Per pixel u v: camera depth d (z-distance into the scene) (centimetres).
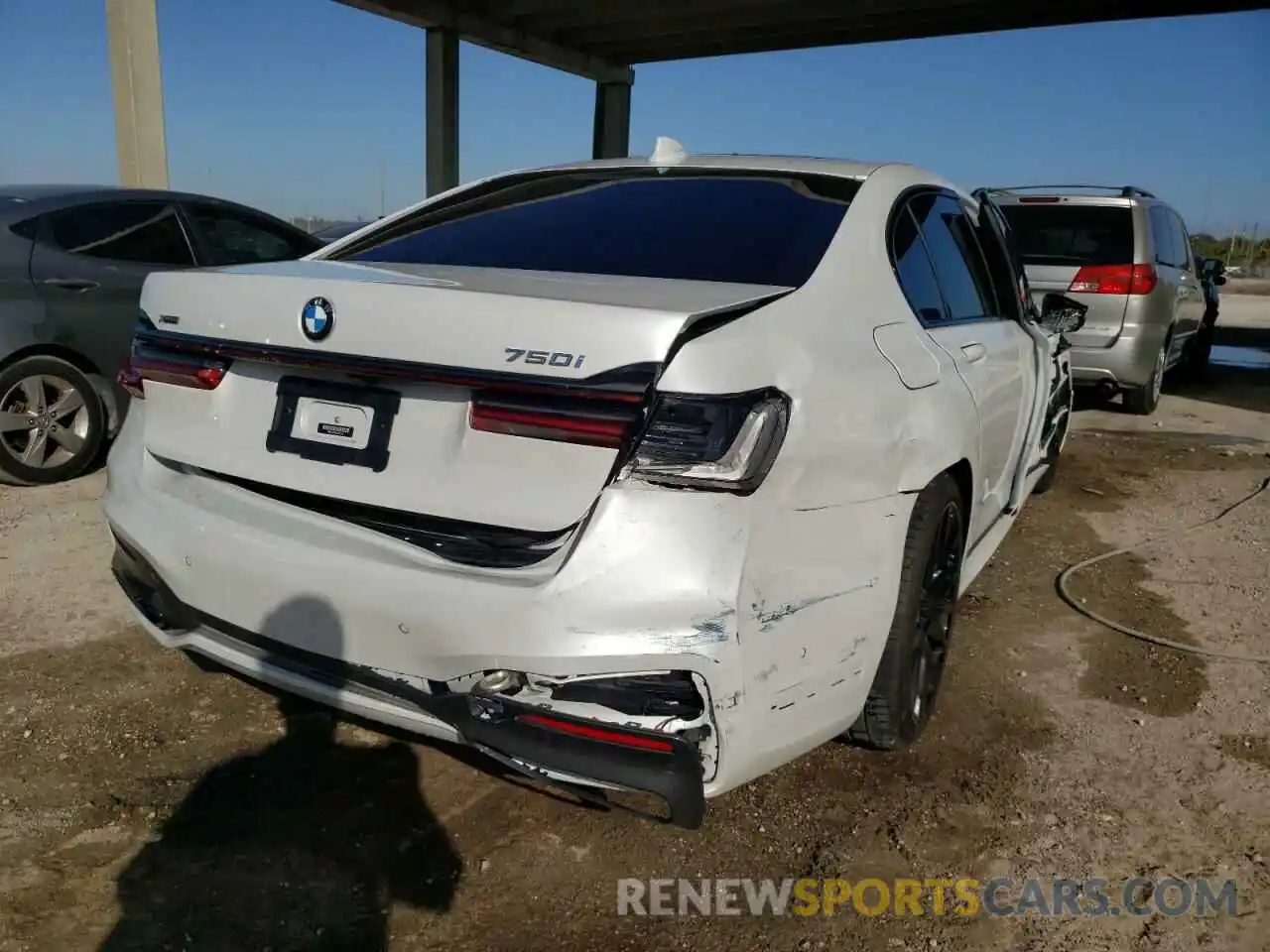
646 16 1405
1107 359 841
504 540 209
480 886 240
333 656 221
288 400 236
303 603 222
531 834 260
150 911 227
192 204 623
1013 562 486
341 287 224
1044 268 851
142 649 352
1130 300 827
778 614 212
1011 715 331
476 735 211
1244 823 275
